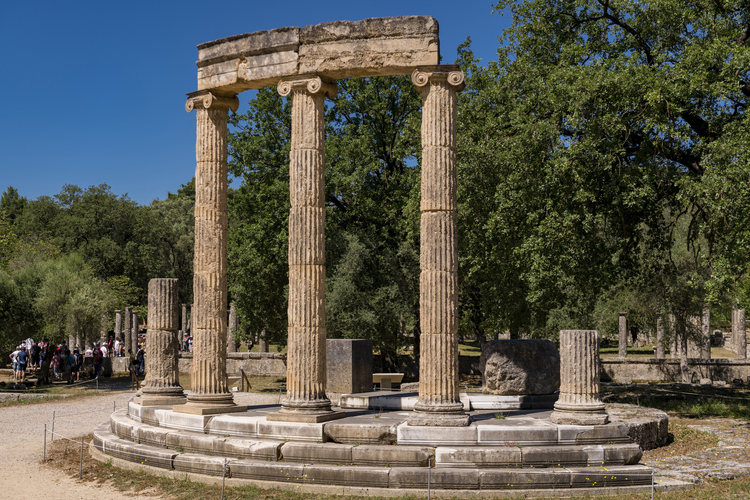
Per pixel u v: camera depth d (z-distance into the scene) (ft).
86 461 45.50
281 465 37.27
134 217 227.20
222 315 48.75
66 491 37.83
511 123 65.82
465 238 73.82
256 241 96.07
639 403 69.31
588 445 37.73
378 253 104.63
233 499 34.71
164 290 54.08
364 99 110.01
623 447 36.88
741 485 33.68
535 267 60.54
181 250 237.45
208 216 48.93
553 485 34.76
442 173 41.55
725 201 49.39
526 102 65.87
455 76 42.06
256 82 47.70
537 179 61.98
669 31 63.00
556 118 62.23
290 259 44.47
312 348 43.42
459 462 36.17
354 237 98.99
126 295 193.67
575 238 60.18
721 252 55.16
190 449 41.39
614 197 63.41
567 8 71.87
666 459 40.16
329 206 105.81
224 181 49.98
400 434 38.50
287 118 104.53
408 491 34.88
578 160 59.77
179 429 44.88
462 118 72.64
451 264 41.16
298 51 45.52
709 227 55.42
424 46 42.80
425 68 42.52
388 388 68.18
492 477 34.86
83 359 127.34
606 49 70.28
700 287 82.74
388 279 101.86
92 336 123.13
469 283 93.61
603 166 59.98
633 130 60.59
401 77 109.09
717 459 39.70
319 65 44.86
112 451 45.06
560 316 103.60
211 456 40.22
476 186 68.08
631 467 35.91
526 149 62.28
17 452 49.75
